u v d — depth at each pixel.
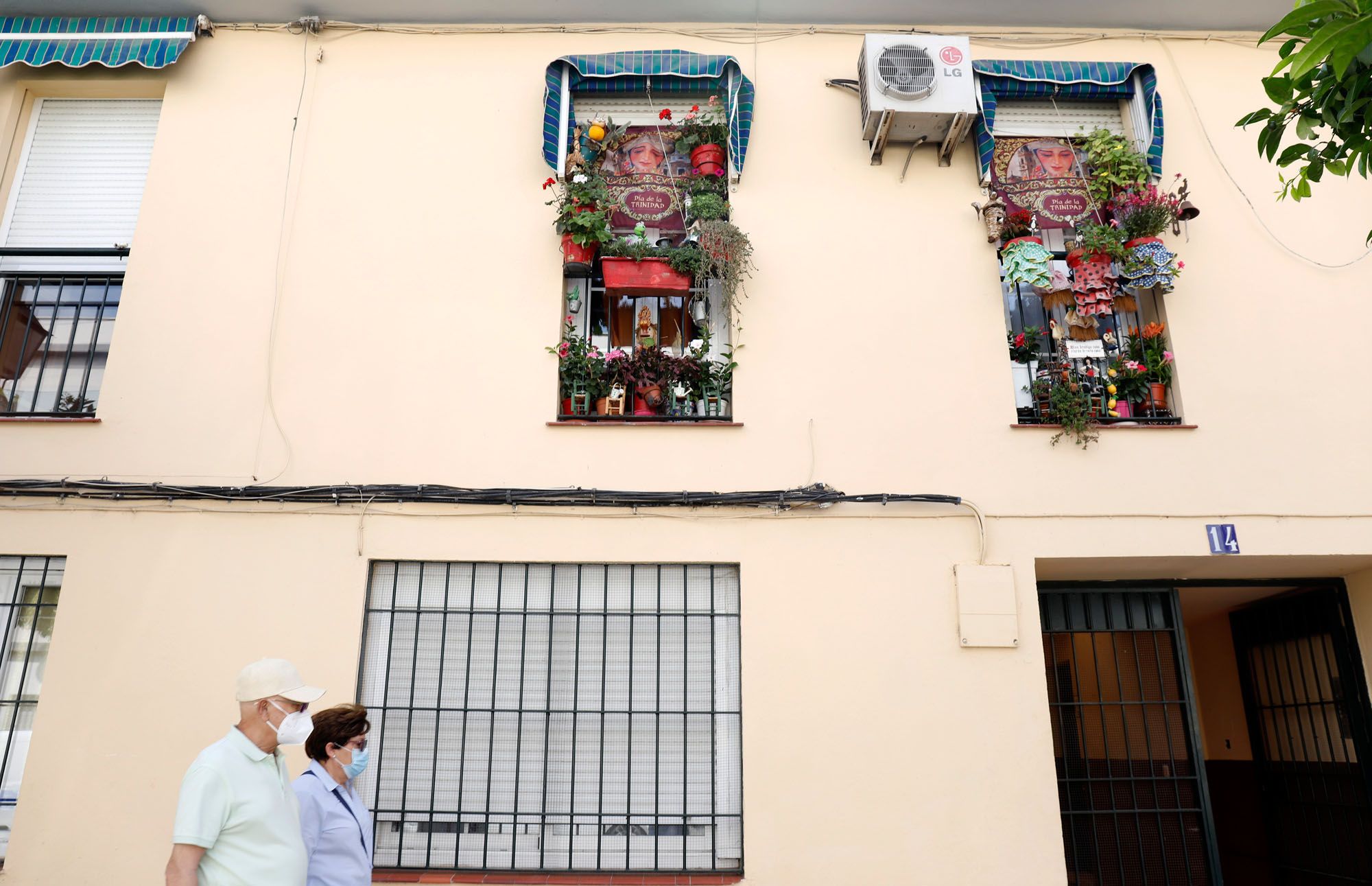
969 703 5.17
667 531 5.39
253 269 5.84
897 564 5.37
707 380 5.82
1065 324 6.11
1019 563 5.39
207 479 5.46
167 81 6.19
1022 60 6.30
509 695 5.27
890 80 5.84
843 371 5.70
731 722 5.25
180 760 5.00
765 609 5.28
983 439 5.59
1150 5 6.27
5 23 6.17
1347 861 6.10
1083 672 5.96
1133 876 5.62
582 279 6.07
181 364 5.66
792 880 4.91
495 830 5.10
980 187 6.09
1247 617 7.13
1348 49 3.27
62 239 6.04
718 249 5.67
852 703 5.15
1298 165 6.18
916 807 5.02
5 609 5.34
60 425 5.52
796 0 6.24
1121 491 5.51
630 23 6.39
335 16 6.31
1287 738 6.71
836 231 5.97
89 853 4.85
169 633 5.18
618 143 6.32
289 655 5.16
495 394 5.63
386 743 5.19
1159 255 5.77
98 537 5.32
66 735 5.01
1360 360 5.80
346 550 5.33
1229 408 5.69
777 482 5.48
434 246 5.90
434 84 6.25
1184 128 6.29
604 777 5.17
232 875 3.01
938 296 5.86
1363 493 5.55
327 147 6.09
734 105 6.05
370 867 3.72
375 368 5.67
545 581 5.43
